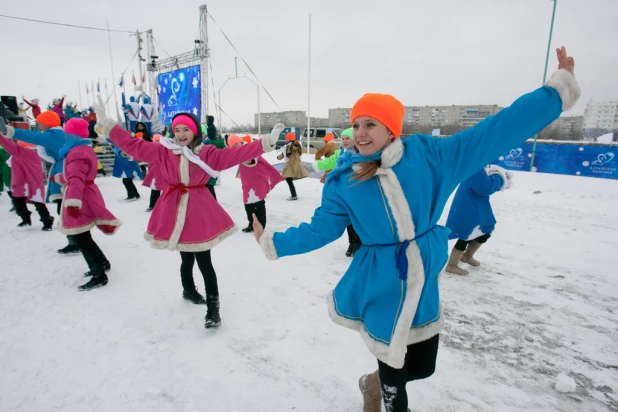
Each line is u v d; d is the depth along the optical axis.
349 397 2.18
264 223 5.57
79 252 4.69
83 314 3.11
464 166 1.51
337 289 1.81
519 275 3.97
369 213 1.54
